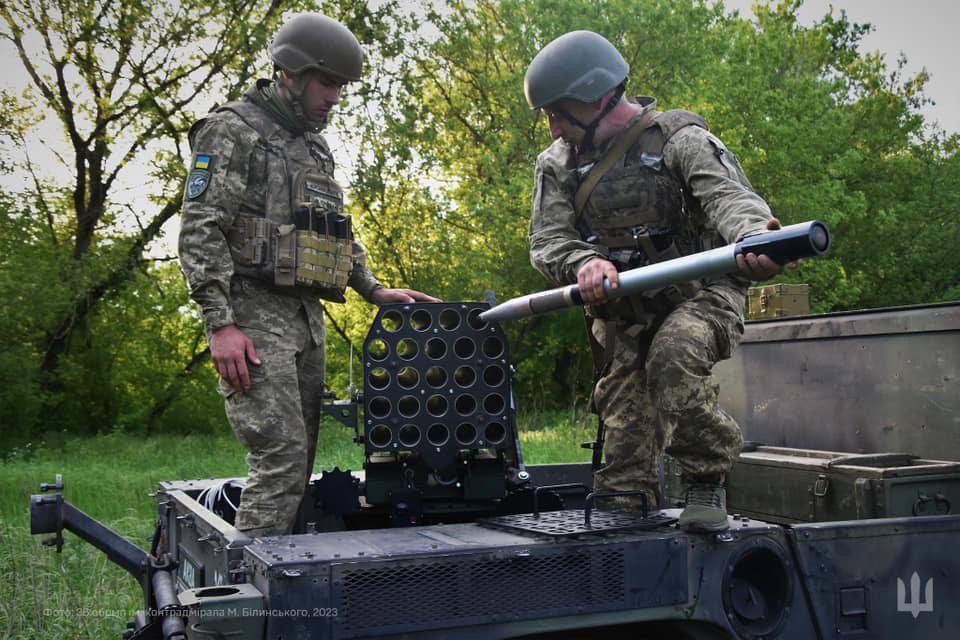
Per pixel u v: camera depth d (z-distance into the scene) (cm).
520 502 329
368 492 304
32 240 1733
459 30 1952
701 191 282
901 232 2117
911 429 349
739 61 1745
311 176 318
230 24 1723
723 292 287
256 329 306
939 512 319
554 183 313
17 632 454
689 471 265
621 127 302
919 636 277
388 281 1889
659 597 247
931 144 2381
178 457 1299
